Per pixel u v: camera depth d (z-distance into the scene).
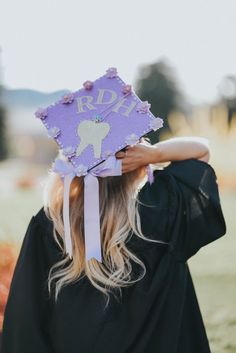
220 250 7.49
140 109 2.20
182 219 2.22
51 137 2.21
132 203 2.17
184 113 41.31
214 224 2.24
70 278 2.17
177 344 2.23
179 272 2.22
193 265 6.70
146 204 2.20
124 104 2.23
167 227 2.20
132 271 2.16
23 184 16.28
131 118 2.20
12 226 7.98
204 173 2.26
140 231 2.15
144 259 2.16
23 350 2.15
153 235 2.18
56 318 2.17
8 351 2.18
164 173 2.27
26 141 40.56
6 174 21.34
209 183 2.25
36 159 40.41
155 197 2.23
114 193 2.19
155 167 2.49
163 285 2.18
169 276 2.19
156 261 2.17
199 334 2.36
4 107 36.97
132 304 2.14
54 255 2.21
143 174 2.27
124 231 2.15
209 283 5.79
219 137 16.02
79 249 2.17
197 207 2.22
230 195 14.20
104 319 2.14
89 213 2.12
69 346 2.15
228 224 9.57
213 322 4.50
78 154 2.16
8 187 15.98
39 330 2.16
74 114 2.24
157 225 2.19
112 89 2.27
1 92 35.81
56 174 2.25
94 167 2.15
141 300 2.13
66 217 2.11
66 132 2.21
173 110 41.31
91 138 2.18
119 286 2.13
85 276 2.18
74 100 2.27
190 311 2.37
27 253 2.21
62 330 2.16
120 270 2.13
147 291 2.13
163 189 2.24
